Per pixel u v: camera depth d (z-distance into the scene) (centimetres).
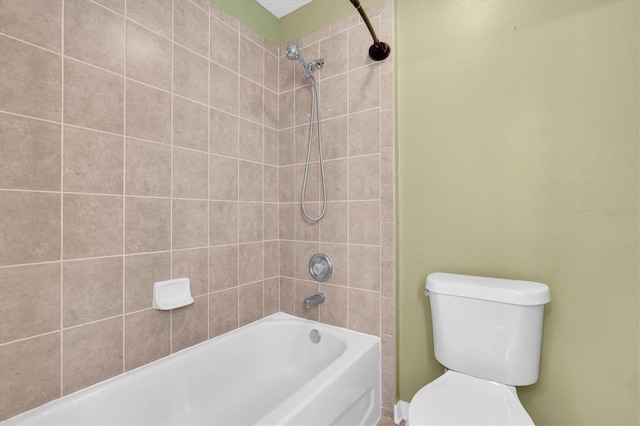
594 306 119
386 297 158
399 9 159
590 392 120
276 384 170
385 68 158
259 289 185
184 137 146
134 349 128
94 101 116
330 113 175
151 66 133
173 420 134
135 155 128
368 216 163
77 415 108
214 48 160
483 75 139
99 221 118
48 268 106
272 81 194
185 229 147
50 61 105
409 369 158
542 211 127
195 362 144
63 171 108
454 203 146
